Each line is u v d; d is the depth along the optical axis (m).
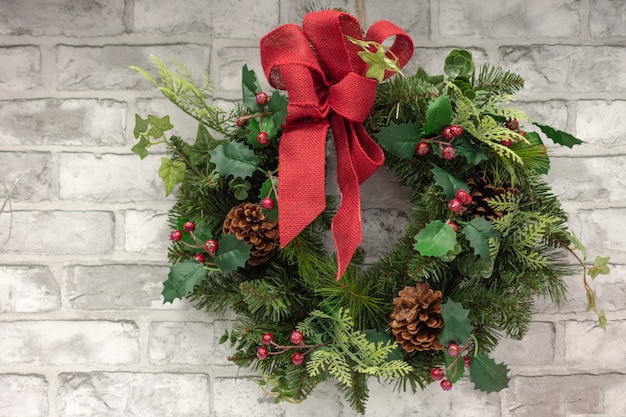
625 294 1.35
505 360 1.35
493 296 1.24
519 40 1.33
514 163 1.25
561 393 1.35
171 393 1.34
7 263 1.33
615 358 1.36
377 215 1.34
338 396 1.34
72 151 1.33
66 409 1.34
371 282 1.25
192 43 1.32
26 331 1.34
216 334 1.34
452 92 1.24
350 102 1.21
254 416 1.34
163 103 1.33
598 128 1.34
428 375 1.25
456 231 1.21
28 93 1.32
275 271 1.27
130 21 1.32
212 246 1.22
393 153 1.22
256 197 1.28
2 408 1.34
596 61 1.34
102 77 1.33
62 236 1.33
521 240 1.24
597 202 1.34
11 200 1.33
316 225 1.29
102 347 1.34
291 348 1.24
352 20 1.22
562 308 1.35
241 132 1.25
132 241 1.33
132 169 1.33
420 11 1.32
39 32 1.32
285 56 1.22
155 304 1.34
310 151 1.21
